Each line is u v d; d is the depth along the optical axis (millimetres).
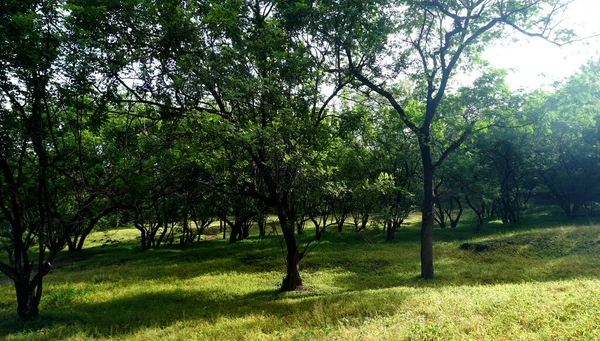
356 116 15484
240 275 19203
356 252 24391
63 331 10141
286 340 7215
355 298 10781
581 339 5129
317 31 13984
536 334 5480
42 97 10492
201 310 11914
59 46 10078
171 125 13203
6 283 19703
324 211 15359
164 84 12242
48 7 9805
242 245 29859
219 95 12828
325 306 10070
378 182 14789
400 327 6562
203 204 14828
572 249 19625
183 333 8898
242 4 13555
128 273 20641
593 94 20266
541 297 7637
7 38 8969
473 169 29516
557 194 37188
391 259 21734
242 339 7867
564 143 30281
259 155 13312
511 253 20516
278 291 14914
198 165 13352
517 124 17344
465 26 16219
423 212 17250
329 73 15875
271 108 12484
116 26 11617
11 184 10625
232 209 17188
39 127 10664
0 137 10406
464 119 17547
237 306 12234
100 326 10672
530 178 38094
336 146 17031
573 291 7844
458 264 19297
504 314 6668
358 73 16188
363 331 6754
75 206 14211
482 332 5816
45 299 14734
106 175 12578
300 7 13047
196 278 18547
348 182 16031
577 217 36969
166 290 15805
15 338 9656
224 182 14281
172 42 11844
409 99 18547
